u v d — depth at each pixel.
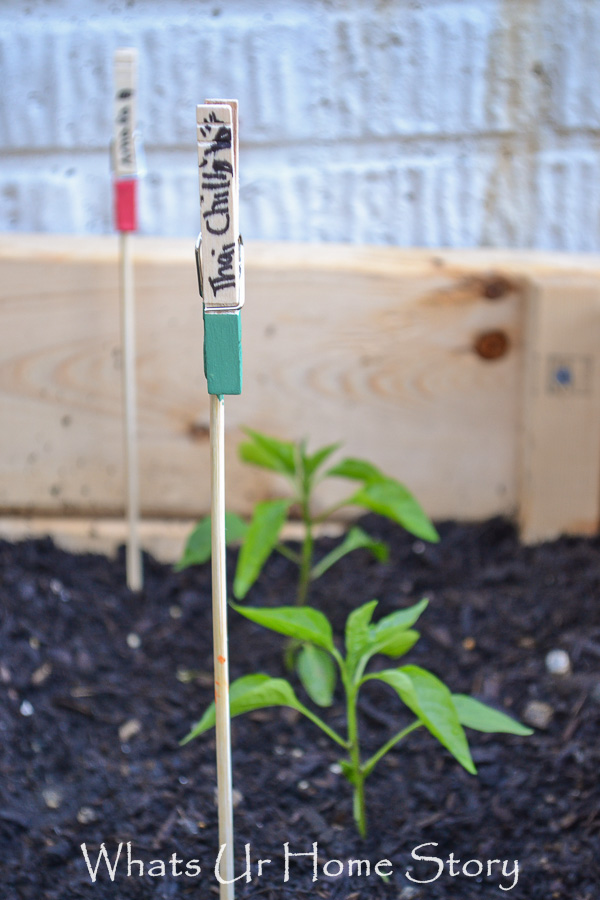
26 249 0.67
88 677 0.59
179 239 0.73
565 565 0.66
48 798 0.53
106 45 0.70
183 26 0.69
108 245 0.69
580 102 0.70
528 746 0.55
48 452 0.70
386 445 0.70
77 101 0.71
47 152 0.72
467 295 0.67
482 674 0.59
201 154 0.40
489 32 0.69
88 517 0.72
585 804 0.52
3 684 0.58
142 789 0.53
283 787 0.53
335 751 0.55
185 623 0.63
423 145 0.72
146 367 0.68
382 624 0.49
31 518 0.72
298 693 0.59
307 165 0.72
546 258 0.71
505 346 0.68
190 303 0.66
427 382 0.68
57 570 0.66
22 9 0.69
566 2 0.68
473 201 0.73
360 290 0.66
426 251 0.72
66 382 0.68
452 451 0.70
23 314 0.67
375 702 0.58
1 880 0.49
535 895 0.48
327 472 0.60
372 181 0.73
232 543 0.71
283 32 0.69
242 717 0.58
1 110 0.71
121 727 0.57
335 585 0.65
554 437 0.67
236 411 0.69
